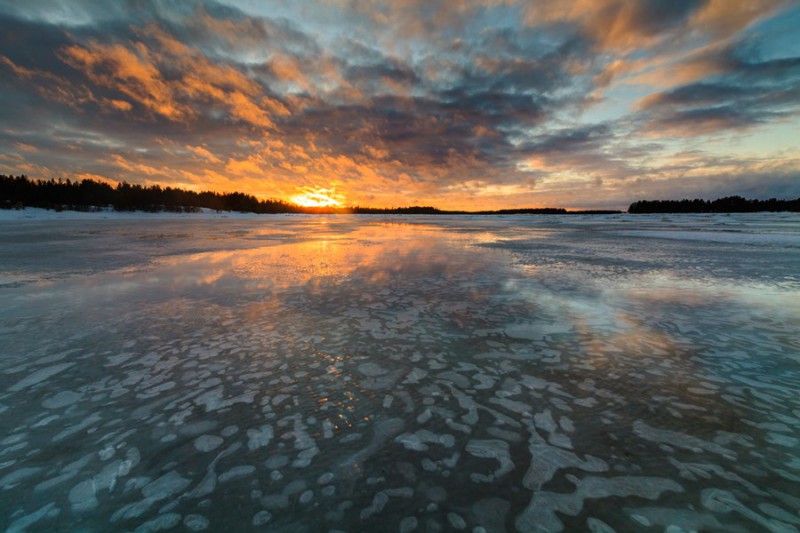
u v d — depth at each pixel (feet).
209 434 8.09
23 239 57.21
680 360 12.00
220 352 12.71
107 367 11.46
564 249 46.06
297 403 9.43
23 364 11.62
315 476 6.84
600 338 14.11
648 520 5.82
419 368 11.53
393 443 7.80
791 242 54.08
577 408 9.14
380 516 5.95
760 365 11.57
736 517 5.84
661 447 7.59
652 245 51.44
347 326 15.55
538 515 5.94
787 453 7.34
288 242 55.72
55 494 6.40
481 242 57.52
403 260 35.58
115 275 26.78
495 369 11.44
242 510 6.08
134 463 7.18
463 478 6.78
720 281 24.89
